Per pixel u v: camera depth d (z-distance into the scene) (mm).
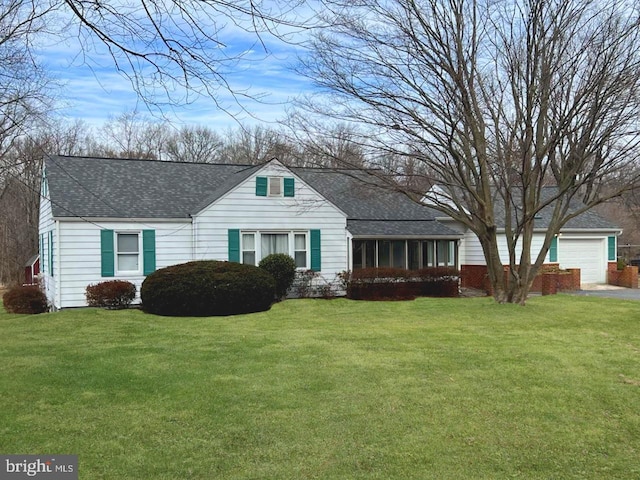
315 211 18422
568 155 14477
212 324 12477
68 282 15633
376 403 6426
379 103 13664
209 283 13883
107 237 16047
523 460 4973
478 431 5613
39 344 9945
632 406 6375
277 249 18000
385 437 5441
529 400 6562
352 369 7930
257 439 5383
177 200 18078
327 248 18625
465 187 14695
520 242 22062
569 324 12141
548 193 25625
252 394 6746
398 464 4855
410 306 15758
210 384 7168
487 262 15906
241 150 29719
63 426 5676
